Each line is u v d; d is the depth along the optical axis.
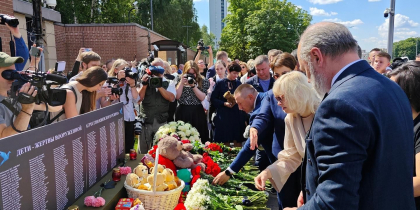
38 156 1.54
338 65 1.34
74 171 1.89
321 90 1.41
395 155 1.23
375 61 5.28
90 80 2.68
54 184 1.69
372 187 1.21
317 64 1.38
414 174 1.77
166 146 2.59
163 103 4.56
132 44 12.84
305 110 2.28
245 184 3.10
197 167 2.75
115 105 2.53
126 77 4.08
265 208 2.73
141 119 4.55
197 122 4.97
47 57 10.62
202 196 2.32
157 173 2.15
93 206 1.88
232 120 4.86
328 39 1.33
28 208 1.48
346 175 1.15
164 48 13.61
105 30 12.71
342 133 1.17
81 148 1.97
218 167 3.05
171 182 2.22
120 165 2.62
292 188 2.60
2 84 2.15
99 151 2.23
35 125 2.85
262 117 2.71
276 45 29.94
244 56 33.38
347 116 1.18
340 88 1.26
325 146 1.22
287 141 2.50
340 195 1.14
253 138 2.60
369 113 1.17
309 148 1.40
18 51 3.55
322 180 1.24
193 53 32.75
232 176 3.12
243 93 3.17
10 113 2.21
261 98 3.07
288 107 2.27
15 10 7.64
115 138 2.52
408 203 1.27
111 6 20.06
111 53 12.89
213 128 5.29
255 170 3.49
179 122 3.99
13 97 2.05
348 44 1.33
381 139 1.19
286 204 2.64
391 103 1.25
